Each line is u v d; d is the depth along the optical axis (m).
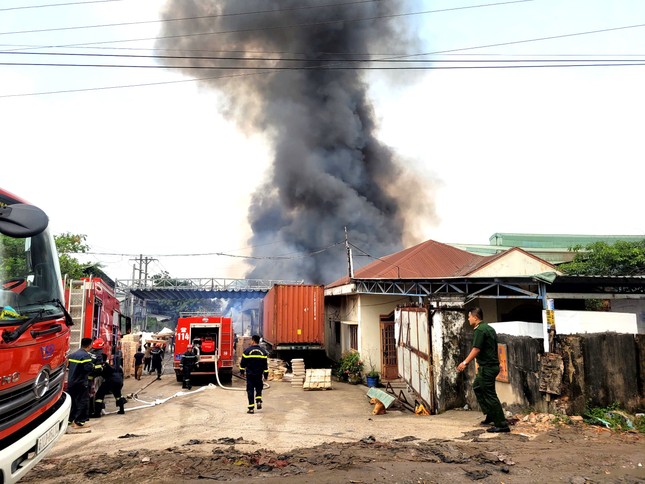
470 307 13.74
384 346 18.61
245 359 10.40
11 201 3.89
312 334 21.28
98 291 11.65
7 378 3.06
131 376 20.95
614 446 5.30
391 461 4.88
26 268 3.86
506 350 8.35
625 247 19.55
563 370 6.77
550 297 9.57
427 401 9.88
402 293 14.09
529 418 6.98
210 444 6.31
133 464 5.08
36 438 3.40
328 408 11.19
